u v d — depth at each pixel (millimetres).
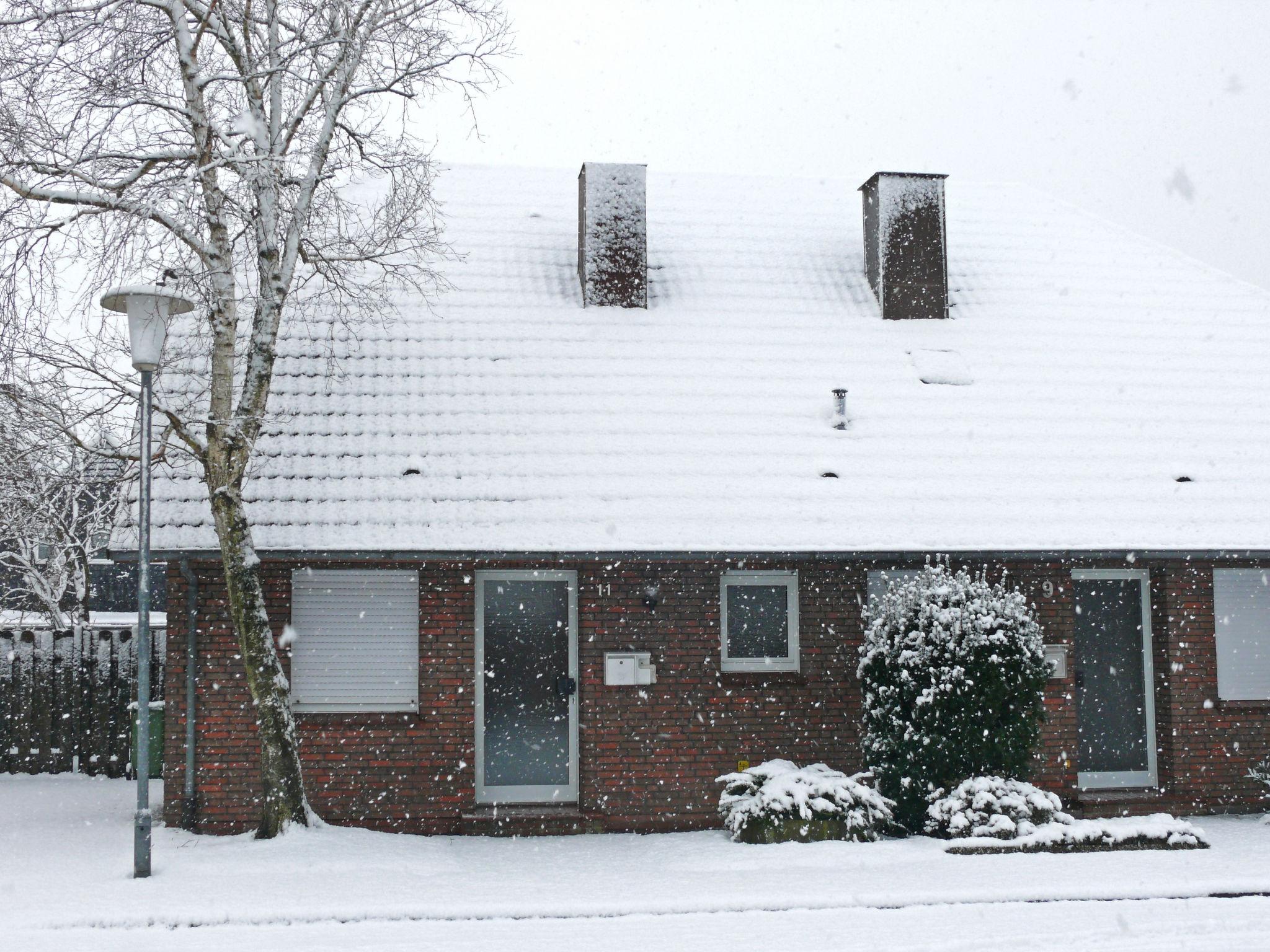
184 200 10516
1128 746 13516
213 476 10742
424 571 12234
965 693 11406
